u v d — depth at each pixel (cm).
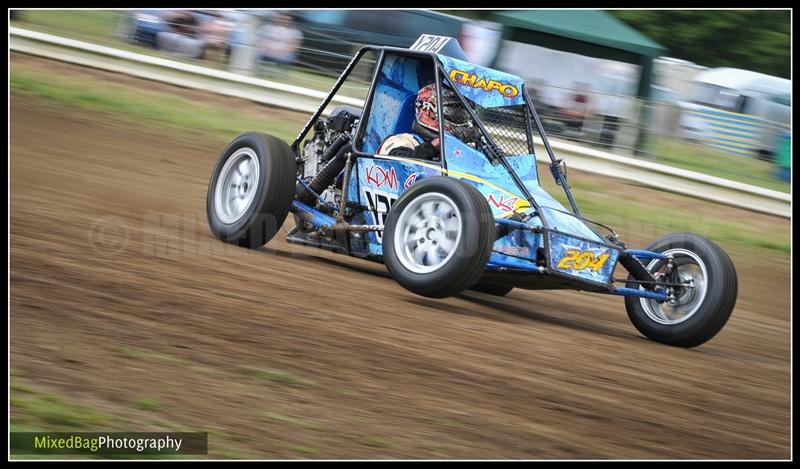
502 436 834
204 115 3406
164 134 3056
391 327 1130
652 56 3900
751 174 3406
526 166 1469
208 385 845
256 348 959
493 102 1489
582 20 3931
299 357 952
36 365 829
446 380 958
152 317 1009
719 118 3428
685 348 1387
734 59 5825
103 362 858
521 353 1118
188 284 1181
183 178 2439
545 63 3900
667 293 1393
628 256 1360
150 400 795
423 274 1253
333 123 1564
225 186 1569
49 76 3522
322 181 1548
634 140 3459
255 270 1351
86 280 1114
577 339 1278
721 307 1337
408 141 1482
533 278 1311
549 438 847
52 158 2314
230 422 780
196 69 3709
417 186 1293
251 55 3706
